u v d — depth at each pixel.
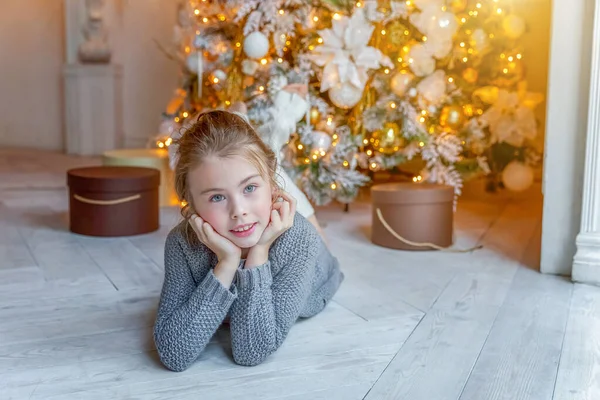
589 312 1.79
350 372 1.41
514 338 1.60
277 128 2.52
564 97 2.07
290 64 2.96
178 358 1.38
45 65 6.17
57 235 2.73
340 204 3.48
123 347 1.55
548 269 2.18
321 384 1.35
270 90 2.67
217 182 1.30
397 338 1.60
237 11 2.80
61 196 3.69
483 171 3.28
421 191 2.49
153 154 3.43
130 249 2.50
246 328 1.40
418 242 2.50
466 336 1.62
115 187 2.66
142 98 5.99
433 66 2.84
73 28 5.95
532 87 3.54
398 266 2.29
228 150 1.30
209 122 1.35
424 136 2.86
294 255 1.48
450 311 1.80
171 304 1.43
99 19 5.85
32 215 3.14
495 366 1.43
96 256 2.39
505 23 3.13
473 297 1.93
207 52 3.09
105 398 1.28
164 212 3.20
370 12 2.73
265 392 1.31
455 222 3.02
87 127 5.96
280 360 1.47
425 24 2.78
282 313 1.44
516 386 1.34
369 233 2.82
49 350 1.52
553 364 1.45
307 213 2.30
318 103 2.82
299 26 2.86
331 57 2.73
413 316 1.76
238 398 1.29
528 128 3.18
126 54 5.99
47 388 1.32
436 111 2.96
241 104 2.48
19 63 6.18
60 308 1.83
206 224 1.34
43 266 2.26
